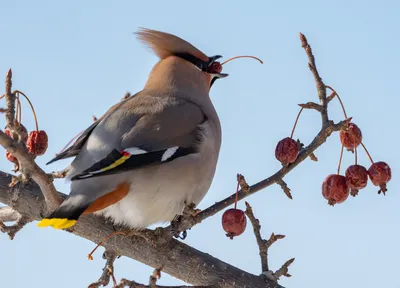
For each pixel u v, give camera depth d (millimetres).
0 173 8516
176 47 10531
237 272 8391
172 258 8453
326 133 8062
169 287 7555
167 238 8438
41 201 8305
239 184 8055
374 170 8148
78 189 8023
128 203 8492
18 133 7164
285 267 8344
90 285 7809
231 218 7879
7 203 8359
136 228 8680
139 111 9234
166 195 8750
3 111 7223
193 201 9289
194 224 8328
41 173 7465
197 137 9297
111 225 8609
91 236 8539
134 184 8438
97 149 8586
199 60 10516
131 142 8711
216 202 8320
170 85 10062
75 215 7734
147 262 8500
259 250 8352
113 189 8227
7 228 8383
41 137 8273
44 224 7637
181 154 9016
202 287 7871
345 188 8164
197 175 9164
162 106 9422
